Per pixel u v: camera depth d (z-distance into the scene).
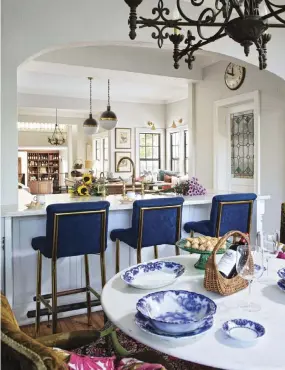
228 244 2.09
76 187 4.04
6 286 2.94
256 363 1.09
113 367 1.27
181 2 3.58
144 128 9.73
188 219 3.81
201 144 6.39
